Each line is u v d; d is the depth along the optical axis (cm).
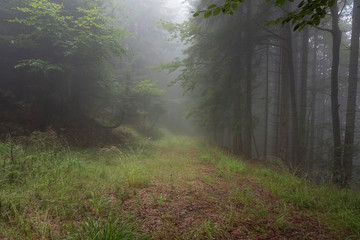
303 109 1032
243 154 1096
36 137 704
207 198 409
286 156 944
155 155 839
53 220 284
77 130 978
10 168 433
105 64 1105
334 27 726
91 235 225
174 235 267
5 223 263
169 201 380
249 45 1046
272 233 288
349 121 757
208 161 820
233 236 272
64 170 479
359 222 320
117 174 520
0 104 892
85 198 363
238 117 1081
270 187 503
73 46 841
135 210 330
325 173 716
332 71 743
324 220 341
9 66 967
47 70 816
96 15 960
